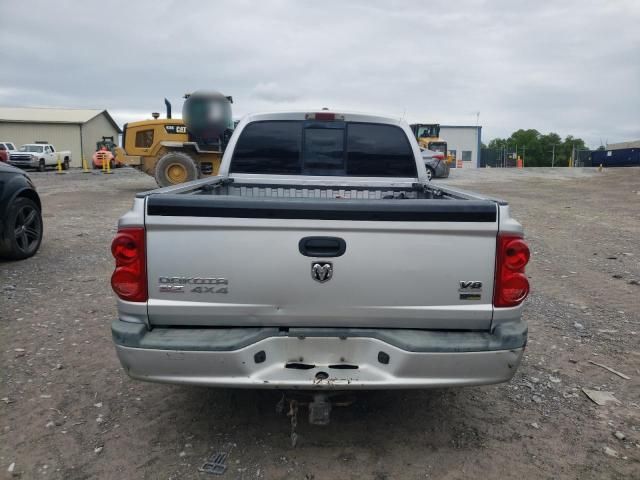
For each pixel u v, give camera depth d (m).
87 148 49.06
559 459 3.13
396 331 2.89
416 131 36.00
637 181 25.66
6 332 4.92
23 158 33.16
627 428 3.47
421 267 2.82
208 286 2.82
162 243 2.81
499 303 2.86
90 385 3.97
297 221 2.77
